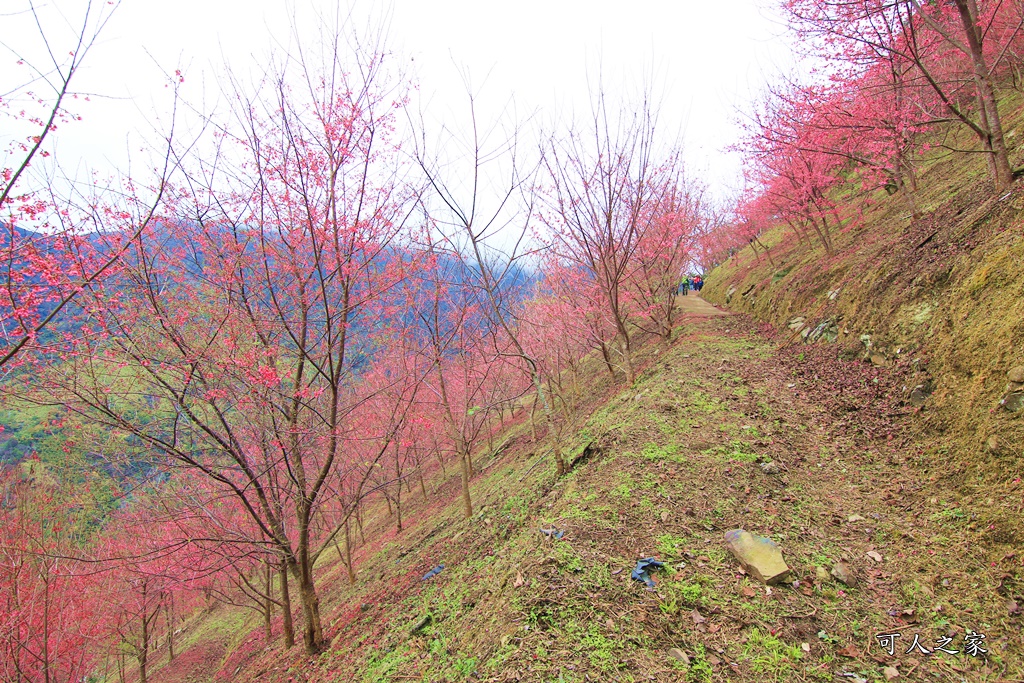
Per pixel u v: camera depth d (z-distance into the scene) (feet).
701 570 14.46
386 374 33.76
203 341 19.63
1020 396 15.42
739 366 32.63
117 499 24.62
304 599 23.34
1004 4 31.09
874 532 15.33
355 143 20.84
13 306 13.28
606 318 44.01
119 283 17.47
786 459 20.04
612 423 27.45
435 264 24.76
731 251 97.45
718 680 10.92
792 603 13.12
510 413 74.13
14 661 25.59
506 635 12.81
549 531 16.94
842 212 51.08
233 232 19.47
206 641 61.36
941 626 11.91
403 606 21.61
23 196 12.71
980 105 24.61
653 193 40.04
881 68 30.68
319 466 25.55
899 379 22.09
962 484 15.47
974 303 19.56
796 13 26.61
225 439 21.63
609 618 12.80
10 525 24.30
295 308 21.29
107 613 41.06
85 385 17.97
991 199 23.63
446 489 55.77
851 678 10.84
